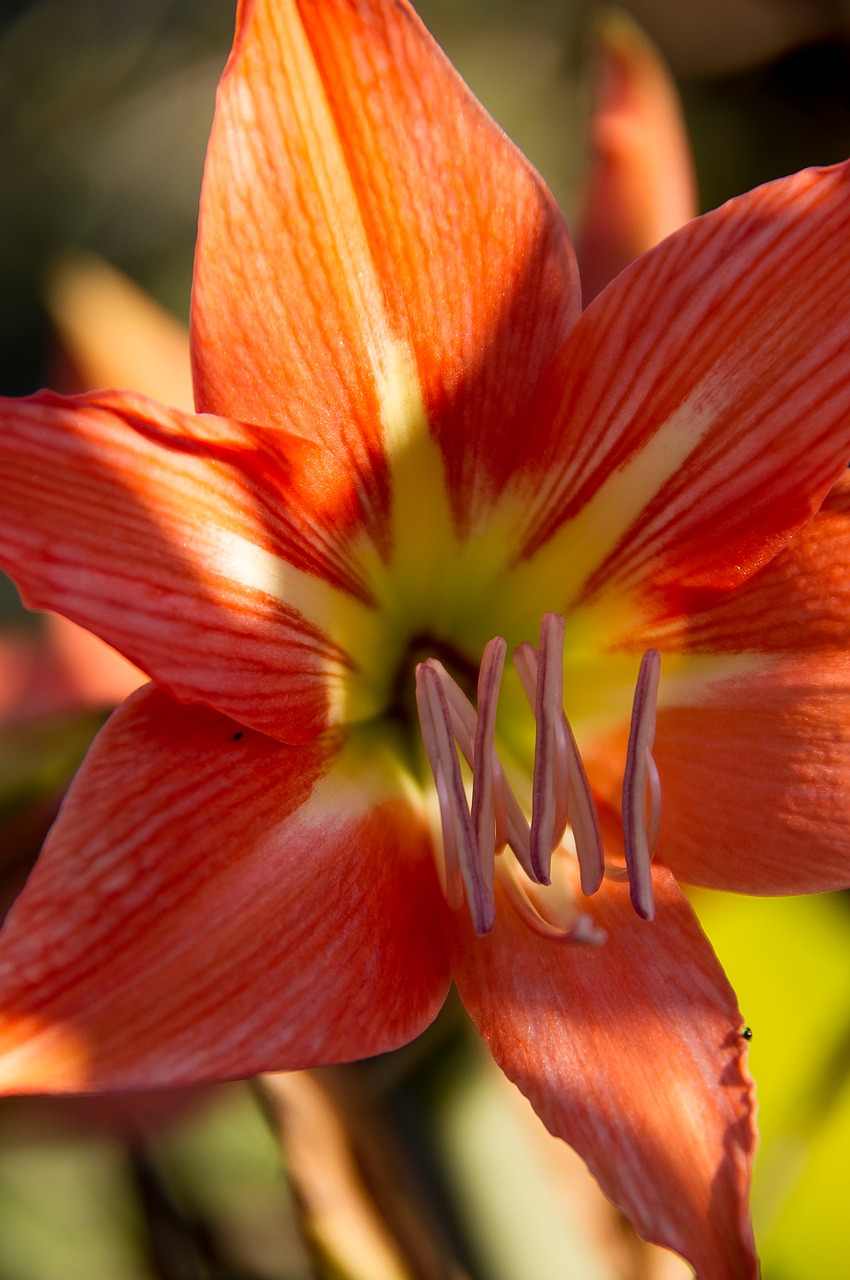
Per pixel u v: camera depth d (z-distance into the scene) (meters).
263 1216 0.30
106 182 0.71
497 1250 0.25
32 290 0.69
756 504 0.26
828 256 0.26
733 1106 0.25
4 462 0.24
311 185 0.25
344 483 0.26
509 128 0.69
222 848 0.25
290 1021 0.24
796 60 0.72
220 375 0.25
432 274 0.26
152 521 0.25
